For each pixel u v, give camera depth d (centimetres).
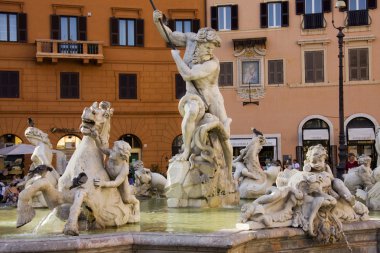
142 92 4612
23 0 4419
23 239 572
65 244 559
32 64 4403
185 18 4722
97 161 737
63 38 4500
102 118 752
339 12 4591
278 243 647
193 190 1047
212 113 1082
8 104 4331
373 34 4522
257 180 1297
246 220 646
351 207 731
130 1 4634
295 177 708
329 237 675
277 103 4644
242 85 4684
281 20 4681
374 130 4462
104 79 4547
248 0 4712
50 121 4416
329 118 4550
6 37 4384
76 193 675
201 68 1065
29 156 3841
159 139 4612
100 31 4575
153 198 1301
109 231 684
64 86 4456
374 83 4500
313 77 4603
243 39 4659
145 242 599
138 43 4644
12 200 1788
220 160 1068
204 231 654
